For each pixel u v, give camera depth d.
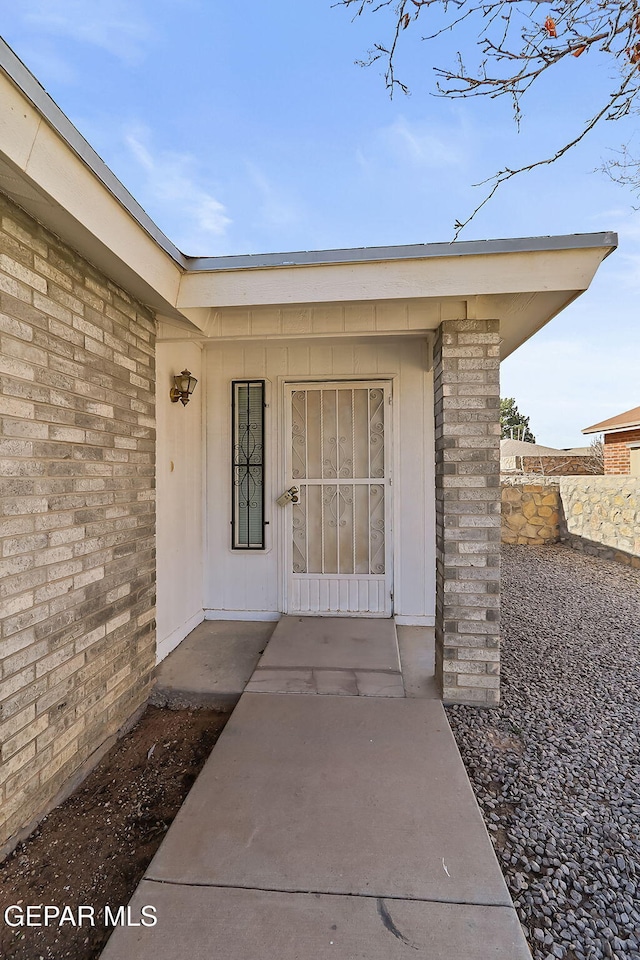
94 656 2.37
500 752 2.38
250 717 2.48
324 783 1.95
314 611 4.18
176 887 1.45
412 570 4.09
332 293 2.56
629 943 1.42
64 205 1.76
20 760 1.83
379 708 2.58
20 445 1.85
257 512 4.26
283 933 1.31
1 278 1.74
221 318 3.07
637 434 10.62
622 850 1.78
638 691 3.10
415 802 1.84
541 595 5.64
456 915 1.37
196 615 4.12
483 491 2.74
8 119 1.42
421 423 4.06
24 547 1.87
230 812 1.78
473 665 2.77
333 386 4.13
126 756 2.46
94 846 1.83
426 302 2.81
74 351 2.21
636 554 7.11
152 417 3.08
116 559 2.61
